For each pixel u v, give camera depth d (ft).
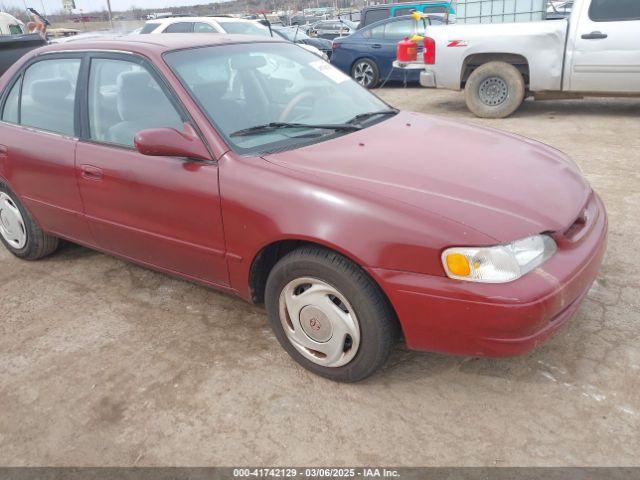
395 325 8.26
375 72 38.81
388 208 7.74
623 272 11.64
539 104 30.42
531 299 7.19
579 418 7.97
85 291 12.53
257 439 8.00
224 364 9.64
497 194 8.14
